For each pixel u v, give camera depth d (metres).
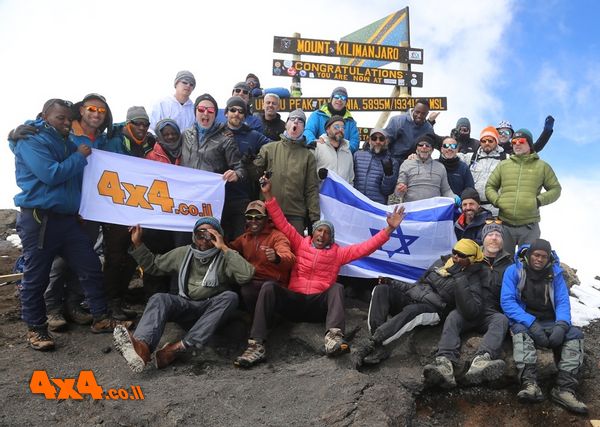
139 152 5.82
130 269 5.90
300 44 9.69
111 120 5.44
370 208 6.50
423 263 6.55
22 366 4.76
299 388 4.51
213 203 5.80
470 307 5.20
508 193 6.60
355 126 7.31
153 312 4.80
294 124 5.99
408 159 6.92
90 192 5.28
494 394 5.14
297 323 5.61
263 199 6.16
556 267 5.36
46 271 5.04
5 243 10.12
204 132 5.95
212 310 5.01
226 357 5.19
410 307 5.38
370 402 4.27
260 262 5.54
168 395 4.30
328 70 9.85
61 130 4.85
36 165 4.68
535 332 5.12
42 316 5.12
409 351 5.35
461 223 6.54
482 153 7.51
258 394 4.43
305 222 6.57
